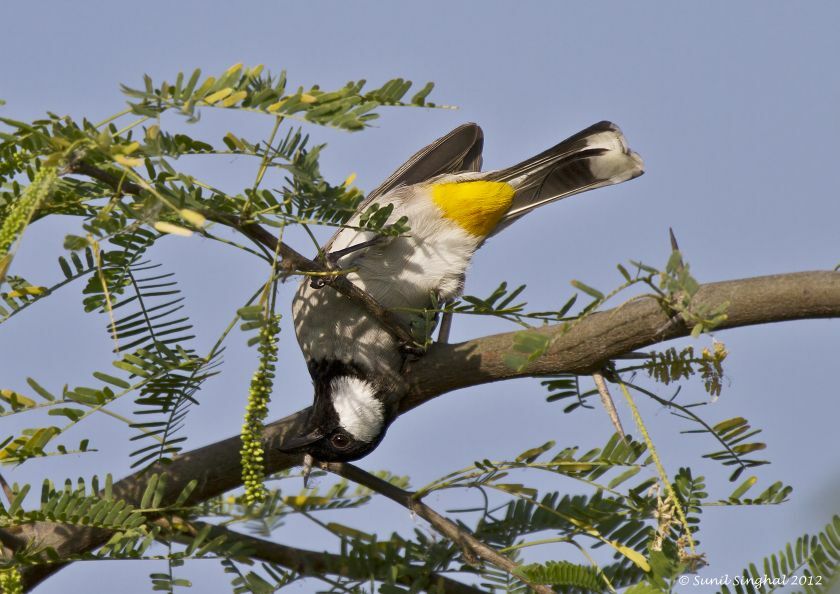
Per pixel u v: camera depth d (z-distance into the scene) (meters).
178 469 7.10
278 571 6.65
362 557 6.77
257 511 7.01
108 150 5.13
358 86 5.20
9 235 5.01
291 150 5.74
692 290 5.01
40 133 5.14
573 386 7.27
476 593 6.85
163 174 5.73
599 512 6.40
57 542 6.81
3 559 6.10
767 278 6.37
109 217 5.38
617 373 6.69
